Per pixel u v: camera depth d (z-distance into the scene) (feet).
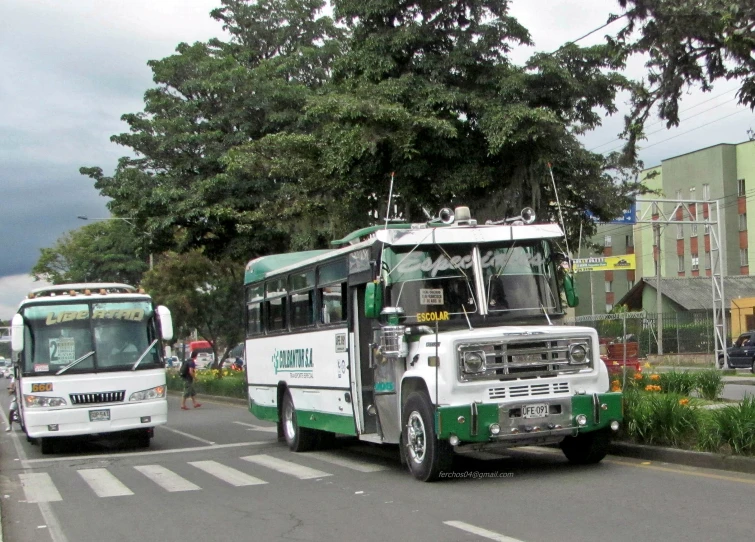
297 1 100.17
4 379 303.27
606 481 31.09
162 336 52.34
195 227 87.81
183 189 87.15
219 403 100.68
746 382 92.07
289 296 48.78
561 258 36.11
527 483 31.65
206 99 92.43
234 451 50.01
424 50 61.72
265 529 26.76
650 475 31.89
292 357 48.11
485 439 30.99
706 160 187.42
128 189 88.94
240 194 85.71
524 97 58.75
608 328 101.04
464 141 59.82
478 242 35.06
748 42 32.81
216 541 25.43
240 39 100.53
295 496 32.63
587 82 59.57
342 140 59.67
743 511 24.84
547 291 35.53
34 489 37.99
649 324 144.87
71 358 50.57
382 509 28.71
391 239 34.42
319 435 47.88
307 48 92.94
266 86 88.38
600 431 34.42
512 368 31.76
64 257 200.75
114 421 50.60
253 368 56.13
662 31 34.96
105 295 52.60
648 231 207.51
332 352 42.04
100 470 43.57
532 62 59.21
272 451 49.11
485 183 59.06
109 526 28.71
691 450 33.94
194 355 95.09
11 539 27.43
